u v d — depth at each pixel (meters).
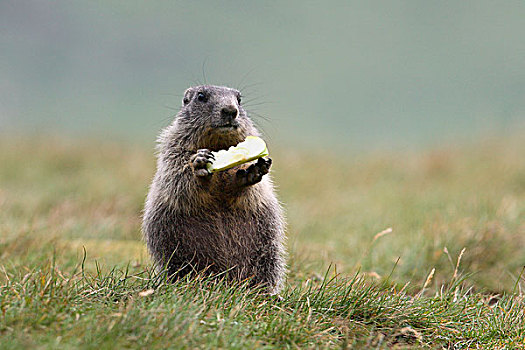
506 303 7.61
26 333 5.35
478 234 10.16
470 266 9.63
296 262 9.30
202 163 7.19
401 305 6.98
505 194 14.17
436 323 6.79
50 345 5.05
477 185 15.69
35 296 5.98
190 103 8.16
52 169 18.53
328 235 12.34
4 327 5.43
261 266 7.74
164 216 7.72
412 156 20.97
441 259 9.73
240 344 5.51
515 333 6.76
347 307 6.80
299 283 8.22
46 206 13.85
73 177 17.03
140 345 5.23
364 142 35.72
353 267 9.83
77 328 5.40
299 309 6.48
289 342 5.85
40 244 9.65
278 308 6.63
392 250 10.48
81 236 11.48
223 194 7.45
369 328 6.54
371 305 6.90
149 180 15.95
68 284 6.33
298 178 17.66
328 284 7.47
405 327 6.65
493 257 9.75
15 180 17.22
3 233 10.07
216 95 8.03
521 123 25.00
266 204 7.84
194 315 5.82
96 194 14.58
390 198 15.16
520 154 18.91
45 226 11.05
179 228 7.67
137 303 6.14
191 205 7.59
